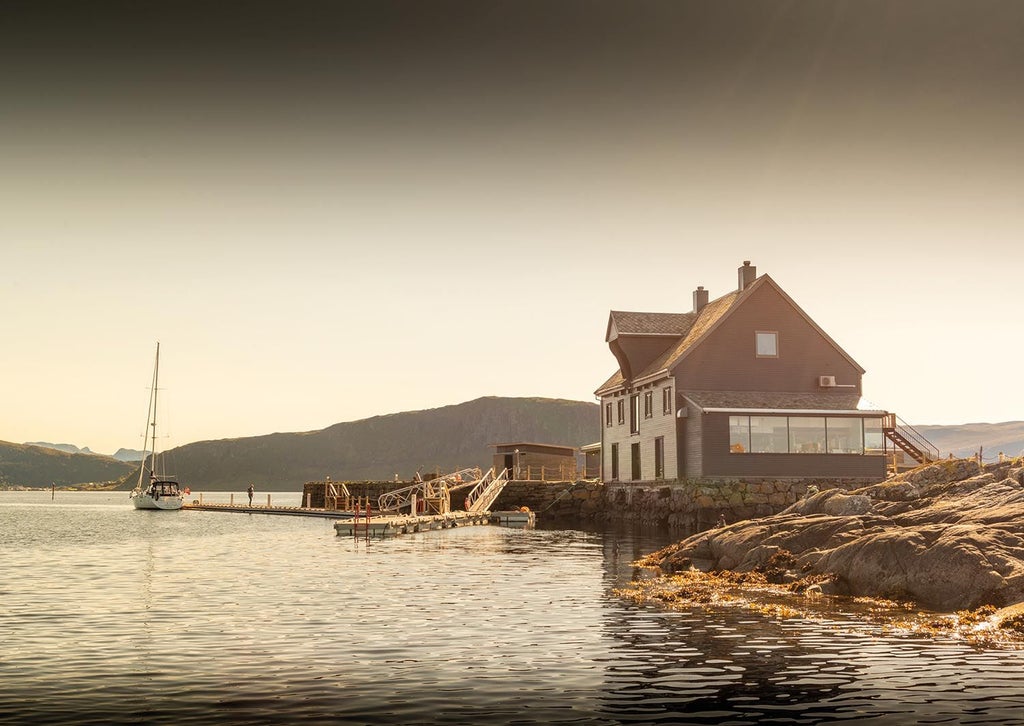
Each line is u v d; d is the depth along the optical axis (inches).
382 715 453.4
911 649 607.2
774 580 957.2
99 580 1029.8
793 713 455.2
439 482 2928.2
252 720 444.5
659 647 613.9
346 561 1263.5
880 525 1016.9
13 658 581.6
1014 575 763.4
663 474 2170.3
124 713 455.5
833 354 2160.4
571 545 1552.7
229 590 926.4
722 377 2101.4
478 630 679.1
